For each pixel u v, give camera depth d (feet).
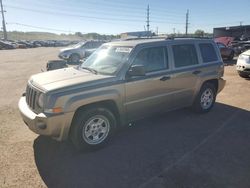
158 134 17.17
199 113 21.15
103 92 14.48
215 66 21.09
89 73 15.92
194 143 15.80
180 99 19.04
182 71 18.53
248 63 35.45
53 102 13.10
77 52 64.69
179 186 11.53
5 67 55.36
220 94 27.91
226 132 17.48
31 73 45.68
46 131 13.30
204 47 20.77
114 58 16.49
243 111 21.97
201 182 11.80
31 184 11.73
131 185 11.65
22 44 177.99
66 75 15.61
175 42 18.61
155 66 17.16
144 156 14.24
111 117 15.19
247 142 15.92
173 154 14.43
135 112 16.44
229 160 13.73
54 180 12.05
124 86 15.37
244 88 30.76
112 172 12.69
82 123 14.14
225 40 87.45
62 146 15.38
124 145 15.58
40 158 14.01
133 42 17.24
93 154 14.52
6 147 15.25
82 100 13.71
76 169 12.96
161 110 18.07
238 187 11.41
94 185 11.66
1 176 12.34
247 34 120.98
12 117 20.53
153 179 12.07
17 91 30.27
